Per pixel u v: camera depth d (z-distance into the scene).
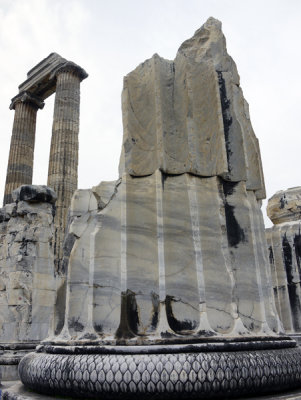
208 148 5.04
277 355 4.00
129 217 4.64
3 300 11.05
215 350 3.85
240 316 4.46
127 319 4.20
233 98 5.38
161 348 3.76
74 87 31.44
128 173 4.83
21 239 11.10
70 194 27.53
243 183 5.05
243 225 4.89
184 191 4.79
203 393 3.52
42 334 10.65
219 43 5.55
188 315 4.30
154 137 4.99
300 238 9.39
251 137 5.52
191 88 5.19
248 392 3.68
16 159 33.00
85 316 4.40
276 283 9.54
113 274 4.48
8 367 9.21
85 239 4.70
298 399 3.65
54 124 30.02
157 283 4.38
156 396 3.51
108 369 3.59
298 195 9.92
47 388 3.96
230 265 4.58
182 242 4.58
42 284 11.05
